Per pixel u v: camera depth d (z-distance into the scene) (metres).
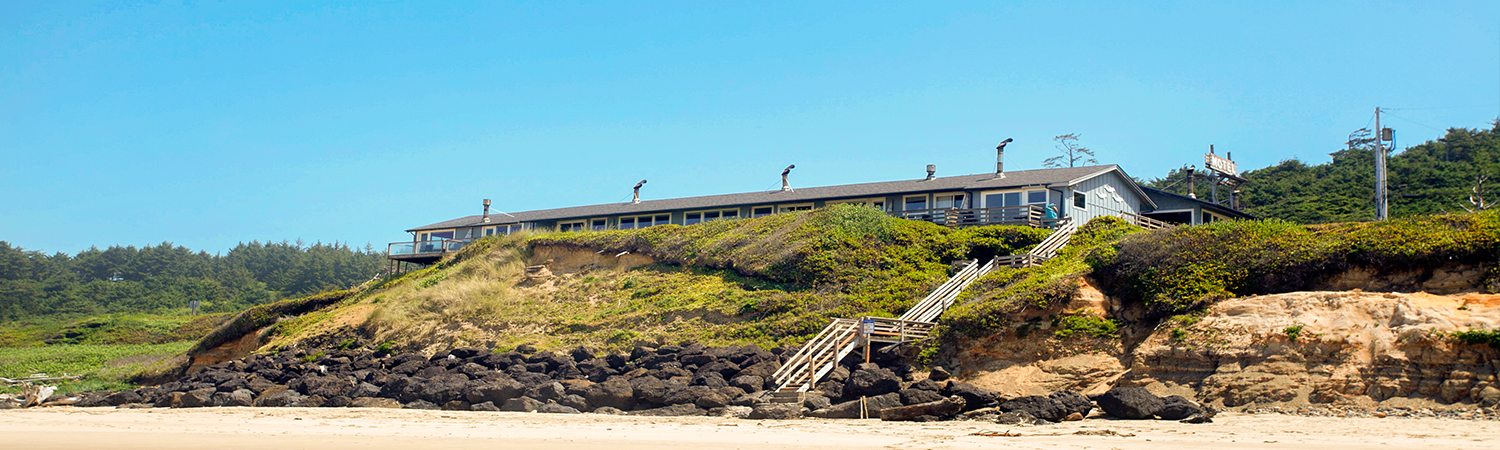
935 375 28.84
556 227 60.59
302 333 46.78
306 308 52.47
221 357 49.56
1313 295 25.67
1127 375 26.69
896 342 31.00
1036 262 35.94
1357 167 76.88
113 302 124.31
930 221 46.69
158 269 156.25
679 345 35.38
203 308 123.56
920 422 22.83
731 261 42.19
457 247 58.44
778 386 28.16
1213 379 24.61
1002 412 22.97
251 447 18.36
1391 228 27.78
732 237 44.38
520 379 32.22
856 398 26.53
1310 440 17.72
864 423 22.83
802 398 26.64
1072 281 30.34
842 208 43.50
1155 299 28.61
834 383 27.58
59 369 54.16
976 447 17.22
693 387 28.05
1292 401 22.84
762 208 53.28
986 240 40.41
